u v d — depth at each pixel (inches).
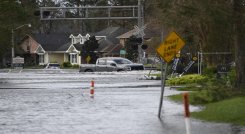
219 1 2210.9
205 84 2180.1
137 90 3238.2
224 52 3634.4
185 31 4160.9
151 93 2962.6
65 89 3410.4
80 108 2151.8
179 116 1829.5
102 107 2182.6
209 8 2192.4
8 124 1665.8
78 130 1508.4
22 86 3730.3
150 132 1454.2
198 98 2154.3
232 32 2287.2
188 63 4699.8
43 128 1562.5
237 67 2327.8
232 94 2085.4
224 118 1684.3
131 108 2128.4
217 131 1441.9
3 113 1989.4
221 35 2397.9
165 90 3179.1
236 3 2237.9
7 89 3457.2
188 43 4667.8
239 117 1659.7
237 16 2229.3
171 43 1774.1
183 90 3053.6
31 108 2172.7
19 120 1766.7
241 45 2332.7
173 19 3457.2
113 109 2096.5
